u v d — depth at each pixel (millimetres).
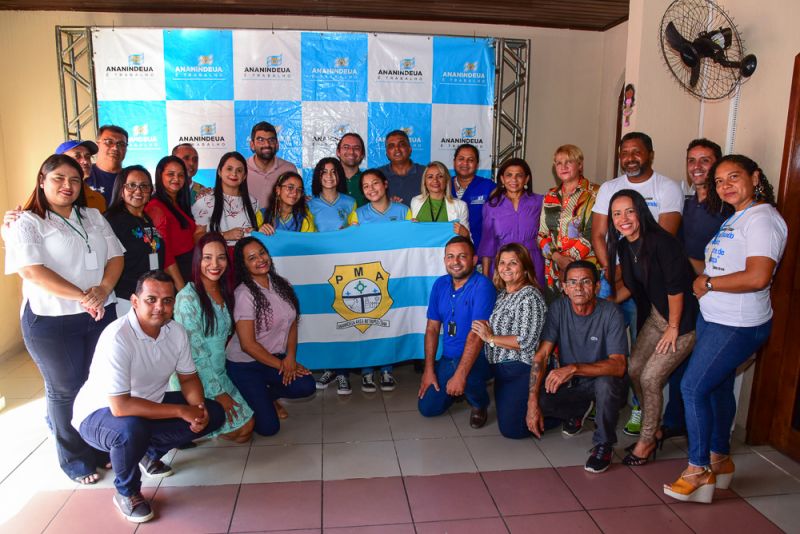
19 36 5273
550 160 6168
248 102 5117
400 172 4500
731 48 3465
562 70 6039
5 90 5297
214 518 2555
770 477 2930
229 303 3166
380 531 2461
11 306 4906
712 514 2605
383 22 5633
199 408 2693
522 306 3252
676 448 3236
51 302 2621
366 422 3570
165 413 2570
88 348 2818
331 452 3170
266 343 3400
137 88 4996
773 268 2486
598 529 2488
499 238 4117
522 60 5480
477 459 3102
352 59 5148
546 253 3951
